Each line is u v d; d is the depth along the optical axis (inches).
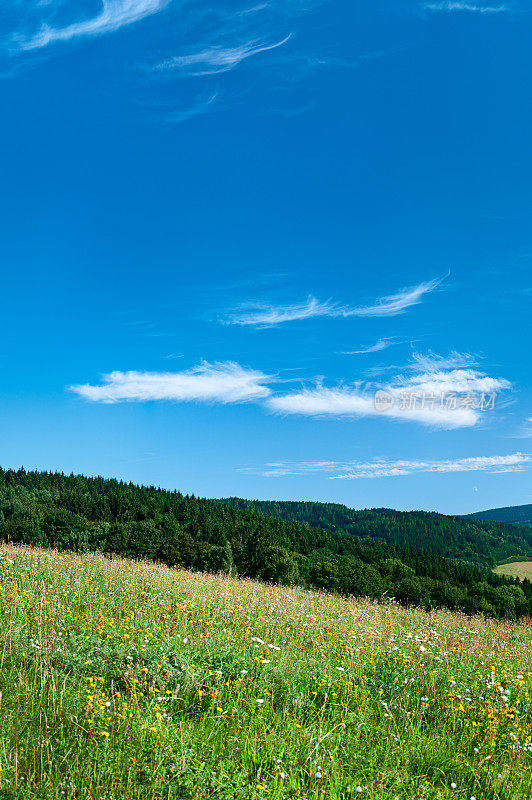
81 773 168.4
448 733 237.9
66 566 540.4
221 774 172.9
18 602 354.0
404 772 195.8
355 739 217.0
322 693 261.4
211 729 211.6
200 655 277.3
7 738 183.9
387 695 272.1
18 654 261.7
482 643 429.4
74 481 4891.7
